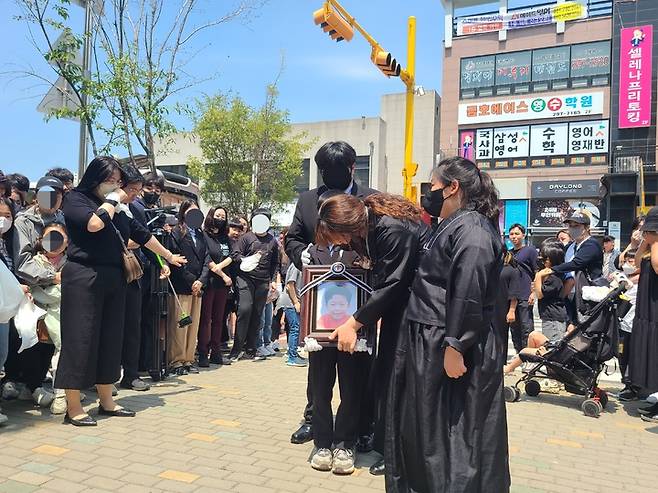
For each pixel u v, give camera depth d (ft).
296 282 23.67
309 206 13.84
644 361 17.84
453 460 8.48
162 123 28.37
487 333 8.98
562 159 90.48
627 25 85.20
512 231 24.58
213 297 23.62
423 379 9.06
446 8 97.19
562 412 18.65
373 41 35.65
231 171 87.71
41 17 25.29
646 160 84.23
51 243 15.35
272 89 87.97
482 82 95.09
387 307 10.75
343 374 12.08
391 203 11.00
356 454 13.16
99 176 14.40
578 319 20.34
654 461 13.89
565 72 90.22
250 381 20.70
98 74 27.04
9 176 19.47
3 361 14.33
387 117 119.24
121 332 15.33
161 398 17.56
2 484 10.59
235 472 11.66
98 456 12.24
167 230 19.92
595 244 20.31
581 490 11.69
